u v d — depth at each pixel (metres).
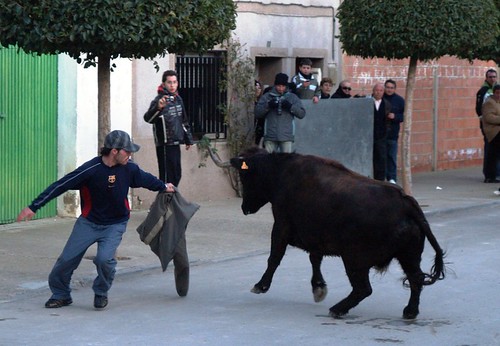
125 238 13.98
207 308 10.11
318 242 9.76
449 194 19.73
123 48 11.47
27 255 12.62
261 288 10.20
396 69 23.03
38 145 15.27
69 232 14.34
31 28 11.01
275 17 19.42
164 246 10.22
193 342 8.72
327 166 9.84
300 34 20.12
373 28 16.44
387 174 19.44
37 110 15.20
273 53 19.42
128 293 10.84
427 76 24.05
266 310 10.03
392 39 16.33
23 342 8.68
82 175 9.73
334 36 20.97
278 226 10.10
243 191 10.54
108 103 12.06
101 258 9.80
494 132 21.42
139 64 16.73
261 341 8.78
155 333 9.04
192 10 11.58
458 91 25.17
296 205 9.84
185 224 10.25
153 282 11.45
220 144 18.38
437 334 9.09
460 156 25.48
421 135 24.05
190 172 17.73
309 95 18.38
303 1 20.11
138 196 16.70
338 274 11.85
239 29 18.55
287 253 13.39
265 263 12.64
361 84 22.02
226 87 18.33
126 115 16.44
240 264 12.58
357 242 9.44
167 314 9.82
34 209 9.67
